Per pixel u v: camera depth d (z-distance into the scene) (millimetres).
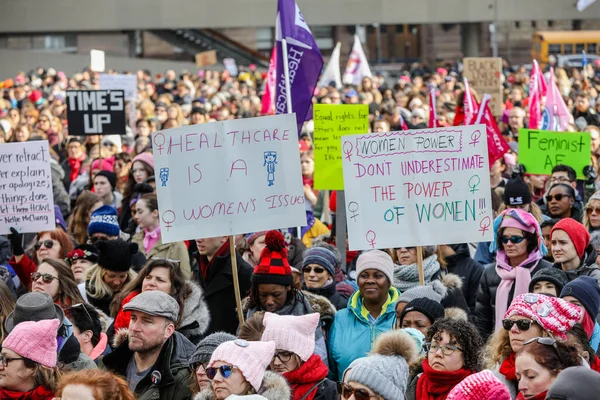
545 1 66188
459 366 8180
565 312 7711
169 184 11016
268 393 7895
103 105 19562
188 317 10383
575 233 11172
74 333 9820
